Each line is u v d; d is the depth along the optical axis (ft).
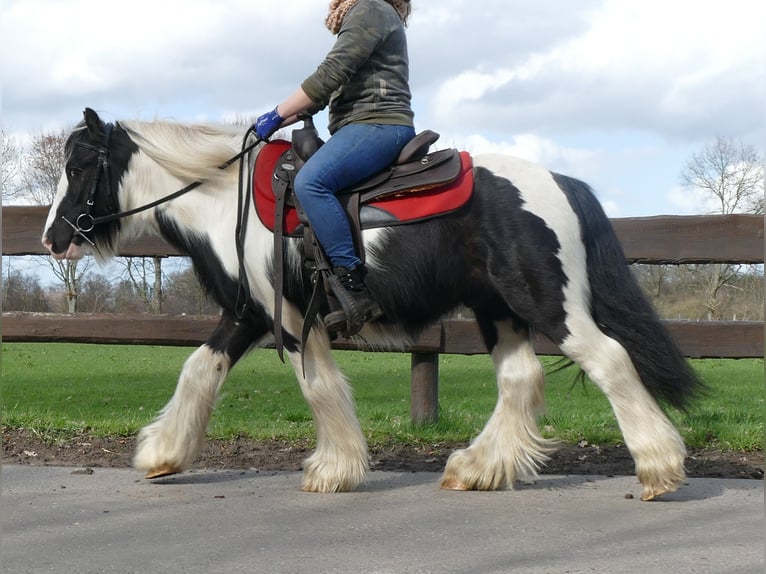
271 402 34.14
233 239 15.62
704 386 14.97
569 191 14.92
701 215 21.38
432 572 10.91
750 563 11.26
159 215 16.33
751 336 21.35
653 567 11.10
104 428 21.72
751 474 17.17
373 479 16.90
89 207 16.30
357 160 14.66
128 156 16.37
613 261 14.90
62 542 12.34
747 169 127.85
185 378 16.39
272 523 13.34
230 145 16.10
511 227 14.39
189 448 16.37
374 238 14.67
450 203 14.51
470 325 21.63
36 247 23.06
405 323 15.29
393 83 15.10
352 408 15.78
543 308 14.34
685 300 101.81
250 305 15.71
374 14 14.80
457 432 21.52
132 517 13.75
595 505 14.52
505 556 11.57
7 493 15.53
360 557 11.55
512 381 15.92
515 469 15.70
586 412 26.22
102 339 22.94
